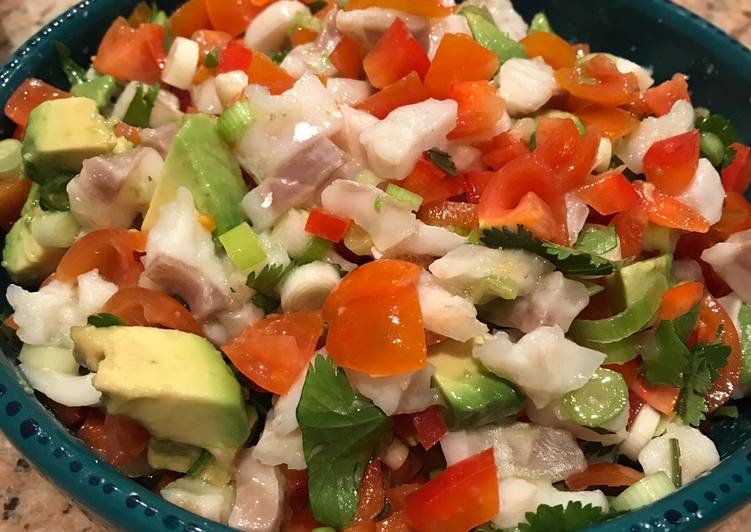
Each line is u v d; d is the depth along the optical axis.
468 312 0.18
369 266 0.19
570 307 0.19
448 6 0.26
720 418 0.21
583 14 0.29
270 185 0.20
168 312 0.19
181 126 0.21
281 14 0.26
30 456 0.17
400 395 0.18
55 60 0.25
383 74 0.22
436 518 0.18
